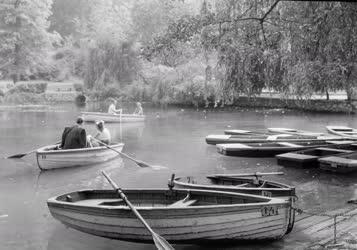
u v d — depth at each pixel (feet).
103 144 47.55
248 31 31.35
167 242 21.31
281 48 31.30
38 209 31.35
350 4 26.58
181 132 70.64
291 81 30.83
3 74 160.86
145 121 86.17
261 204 22.39
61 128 75.36
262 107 108.37
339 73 28.04
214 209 22.48
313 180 38.47
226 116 92.84
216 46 31.83
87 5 218.79
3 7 155.33
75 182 39.45
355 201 30.91
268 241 23.16
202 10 32.17
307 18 29.45
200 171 43.06
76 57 166.40
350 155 43.16
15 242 25.17
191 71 113.80
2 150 55.11
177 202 24.73
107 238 25.03
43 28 164.14
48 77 171.01
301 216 27.73
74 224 24.85
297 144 50.31
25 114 98.99
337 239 23.06
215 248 23.54
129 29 131.85
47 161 43.55
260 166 44.88
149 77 125.18
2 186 38.11
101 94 128.98
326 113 95.61
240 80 31.76
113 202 25.72
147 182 39.19
